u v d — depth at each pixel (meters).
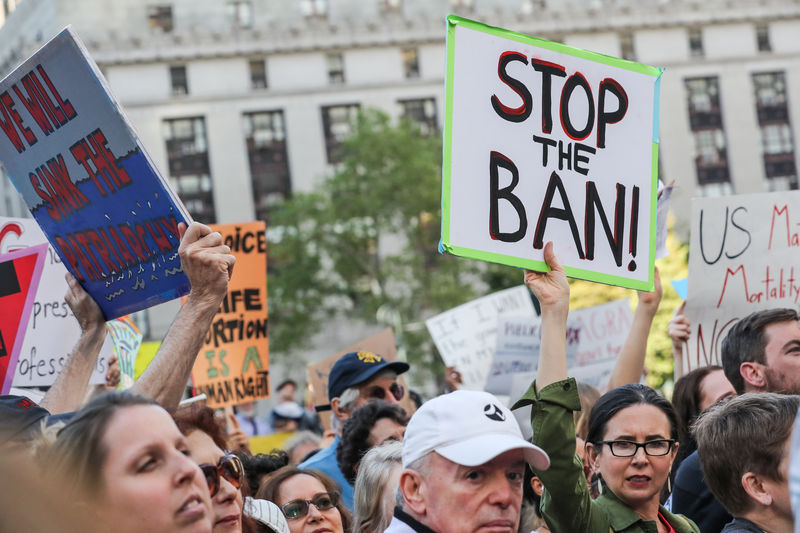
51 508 1.43
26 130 4.20
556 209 4.18
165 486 2.44
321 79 61.84
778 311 5.25
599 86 4.34
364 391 6.31
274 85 61.53
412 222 50.62
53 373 5.48
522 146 4.14
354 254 50.78
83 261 4.27
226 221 60.50
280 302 50.97
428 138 56.06
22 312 4.71
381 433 5.58
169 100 60.59
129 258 4.11
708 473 3.92
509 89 4.14
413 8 63.28
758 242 6.21
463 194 4.01
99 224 4.13
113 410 2.48
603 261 4.25
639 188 4.38
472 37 4.10
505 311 10.77
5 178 63.75
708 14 62.78
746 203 6.25
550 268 4.02
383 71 62.25
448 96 4.04
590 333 9.20
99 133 3.95
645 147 4.42
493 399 3.27
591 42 62.69
